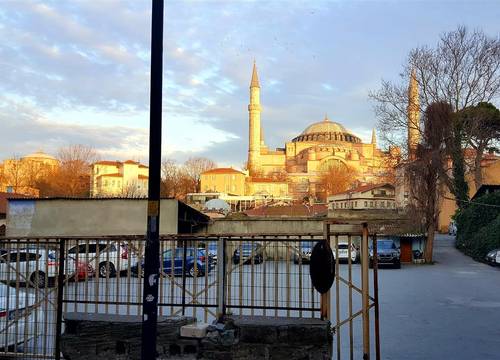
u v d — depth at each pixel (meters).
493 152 48.41
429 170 37.84
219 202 64.06
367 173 150.62
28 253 7.11
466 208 43.91
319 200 129.38
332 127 185.12
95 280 7.21
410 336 10.27
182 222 32.06
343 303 14.93
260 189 144.38
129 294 7.20
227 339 6.52
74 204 26.88
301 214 62.97
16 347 7.05
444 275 26.14
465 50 42.59
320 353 6.39
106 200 26.80
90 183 89.38
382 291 18.33
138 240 7.12
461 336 10.30
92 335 6.83
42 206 26.94
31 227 26.83
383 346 9.31
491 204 41.28
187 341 6.61
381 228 38.19
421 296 17.00
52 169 84.44
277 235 6.85
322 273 6.58
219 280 6.96
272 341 6.45
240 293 6.93
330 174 141.75
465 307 14.48
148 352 5.38
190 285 7.80
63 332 7.27
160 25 5.72
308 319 6.69
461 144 42.91
